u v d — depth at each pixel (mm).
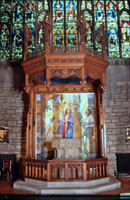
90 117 13109
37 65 10703
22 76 14320
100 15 15789
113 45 15203
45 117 13133
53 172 10531
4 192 9359
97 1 16062
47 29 10734
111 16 15797
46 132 12953
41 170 10047
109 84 14250
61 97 13391
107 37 15328
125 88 14180
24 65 11219
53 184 9367
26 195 8875
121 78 14297
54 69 10406
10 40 15172
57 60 10312
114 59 14562
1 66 14445
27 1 15961
